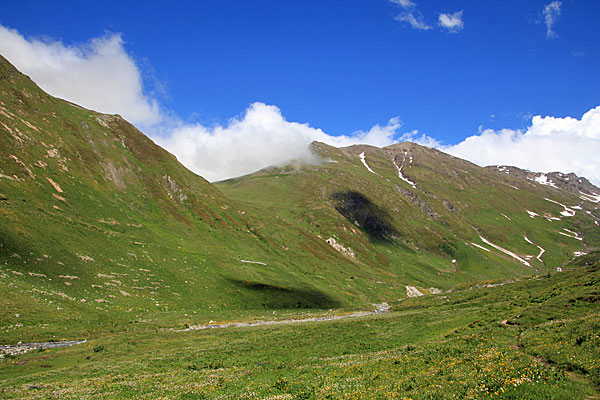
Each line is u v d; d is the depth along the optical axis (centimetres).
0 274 5588
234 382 2559
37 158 9988
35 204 8338
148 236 10750
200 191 16550
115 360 3953
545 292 5247
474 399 1603
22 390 2672
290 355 3809
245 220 17138
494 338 3039
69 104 15788
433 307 8000
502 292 7381
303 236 19288
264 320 7656
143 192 13500
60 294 5947
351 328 5144
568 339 2427
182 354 4097
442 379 1988
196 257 10969
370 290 14775
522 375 1805
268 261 13838
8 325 4669
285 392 2167
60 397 2403
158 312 6969
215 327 6525
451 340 3372
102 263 7800
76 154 12050
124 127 16425
